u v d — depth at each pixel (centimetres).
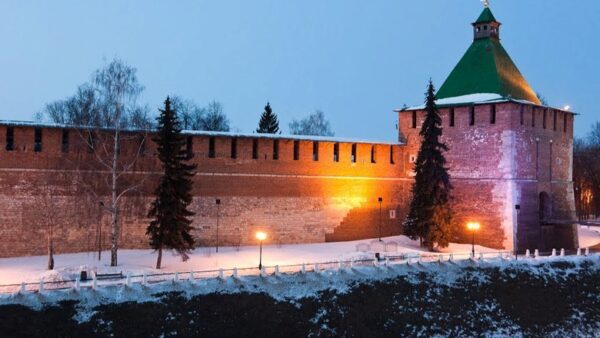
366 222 4706
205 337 2512
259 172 4253
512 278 3584
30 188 3597
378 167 4812
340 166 4603
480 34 5094
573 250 4700
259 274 2975
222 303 2744
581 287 3678
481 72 4878
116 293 2633
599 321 3366
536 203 4619
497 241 4438
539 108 4741
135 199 3825
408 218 4581
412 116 4981
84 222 3703
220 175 4116
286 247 4147
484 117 4588
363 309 2945
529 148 4594
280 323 2703
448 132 4791
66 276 2897
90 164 3719
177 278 2791
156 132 3594
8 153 3559
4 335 2306
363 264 3338
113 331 2442
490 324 3103
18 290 2598
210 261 3491
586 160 8244
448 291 3312
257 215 4228
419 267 3450
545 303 3416
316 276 3084
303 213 4409
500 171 4469
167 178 3266
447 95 4959
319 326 2742
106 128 3512
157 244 3250
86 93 3775
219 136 4106
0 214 3525
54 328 2394
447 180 4291
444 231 4219
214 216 4078
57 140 3666
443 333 2927
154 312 2592
